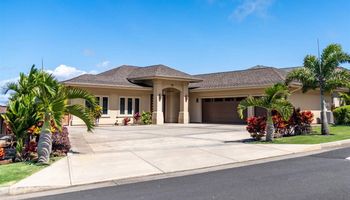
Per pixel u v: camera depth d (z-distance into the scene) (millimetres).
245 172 9578
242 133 21109
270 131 16609
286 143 15734
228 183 8195
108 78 31438
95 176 9094
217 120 33719
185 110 33312
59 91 11547
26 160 11250
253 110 30266
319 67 20422
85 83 27719
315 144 15156
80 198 7160
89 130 12570
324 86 20219
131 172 9625
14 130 11430
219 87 31797
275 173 9297
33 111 11695
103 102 29719
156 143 15992
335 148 14797
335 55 20016
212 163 11023
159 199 6914
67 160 11203
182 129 24750
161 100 31812
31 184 8047
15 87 14406
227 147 14445
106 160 11289
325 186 7633
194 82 35125
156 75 30703
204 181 8508
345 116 28250
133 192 7570
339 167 9984
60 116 10914
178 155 12359
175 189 7734
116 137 18859
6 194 7602
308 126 20297
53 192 7770
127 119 30641
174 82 32750
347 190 7266
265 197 6828
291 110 16625
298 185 7785
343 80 19859
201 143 15969
